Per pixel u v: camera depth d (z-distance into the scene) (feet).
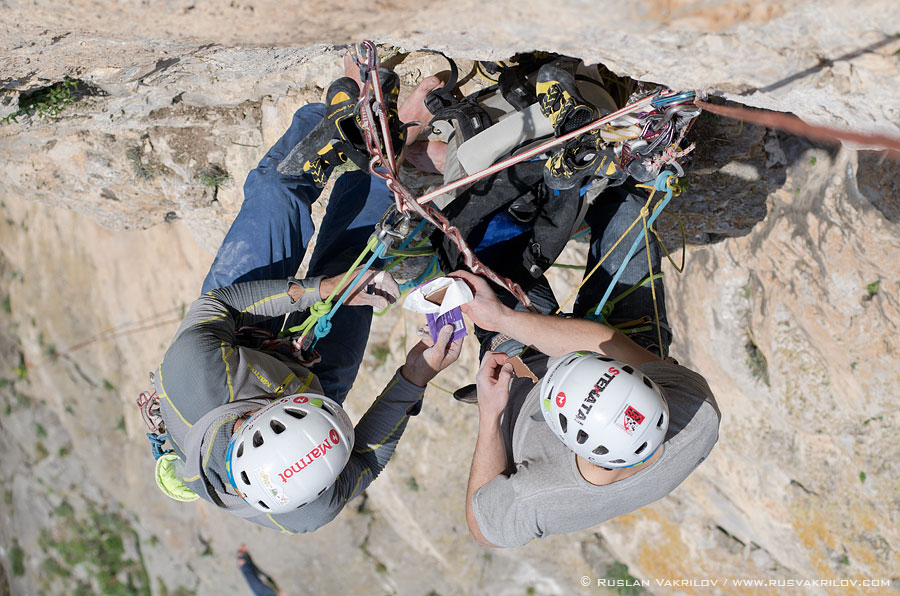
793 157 17.39
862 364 21.24
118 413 45.06
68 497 48.52
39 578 49.14
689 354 25.50
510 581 36.24
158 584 47.34
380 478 35.12
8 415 48.26
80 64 10.96
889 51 7.11
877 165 16.48
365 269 10.17
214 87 14.60
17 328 46.24
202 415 9.80
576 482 9.12
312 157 11.51
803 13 6.91
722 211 17.56
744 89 8.68
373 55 9.04
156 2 7.54
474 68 13.62
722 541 30.40
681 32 7.49
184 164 17.04
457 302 9.54
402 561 38.37
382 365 30.63
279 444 9.12
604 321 10.95
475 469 9.80
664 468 9.11
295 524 10.10
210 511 43.68
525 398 10.29
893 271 18.47
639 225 11.23
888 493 23.97
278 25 8.09
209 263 32.07
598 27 7.55
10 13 7.92
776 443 25.43
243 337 11.09
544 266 11.09
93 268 38.93
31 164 17.38
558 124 10.25
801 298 20.94
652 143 9.44
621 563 34.50
